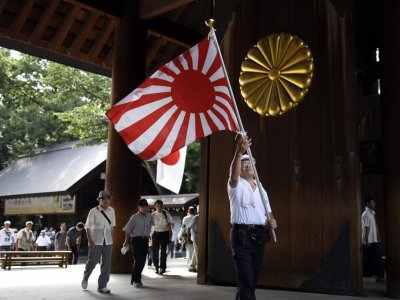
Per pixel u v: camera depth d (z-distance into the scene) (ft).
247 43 29.19
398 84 24.39
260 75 28.30
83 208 85.46
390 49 24.95
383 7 25.62
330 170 25.50
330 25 26.58
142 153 15.83
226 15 30.30
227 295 23.86
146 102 16.11
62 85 80.07
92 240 25.32
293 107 27.09
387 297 23.58
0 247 59.06
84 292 24.80
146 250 27.96
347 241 24.49
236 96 29.27
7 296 23.03
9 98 102.58
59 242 59.26
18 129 107.65
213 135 29.78
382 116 25.18
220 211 28.76
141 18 37.76
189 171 88.17
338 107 25.75
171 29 42.88
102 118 77.41
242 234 14.75
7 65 91.09
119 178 35.76
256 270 15.05
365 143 29.01
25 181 98.99
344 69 25.86
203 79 16.49
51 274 35.58
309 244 25.53
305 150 26.43
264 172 27.53
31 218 106.22
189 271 39.58
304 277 25.38
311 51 26.89
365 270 31.12
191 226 39.91
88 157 93.20
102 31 42.80
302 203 26.08
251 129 28.37
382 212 39.70
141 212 28.04
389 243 23.80
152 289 26.25
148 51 46.83
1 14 38.93
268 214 15.05
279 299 22.43
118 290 25.76
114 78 37.35
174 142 16.02
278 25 28.19
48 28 41.39
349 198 24.73
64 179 87.97
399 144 23.93
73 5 39.70
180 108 16.29
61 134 111.24
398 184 23.70
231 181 14.97
